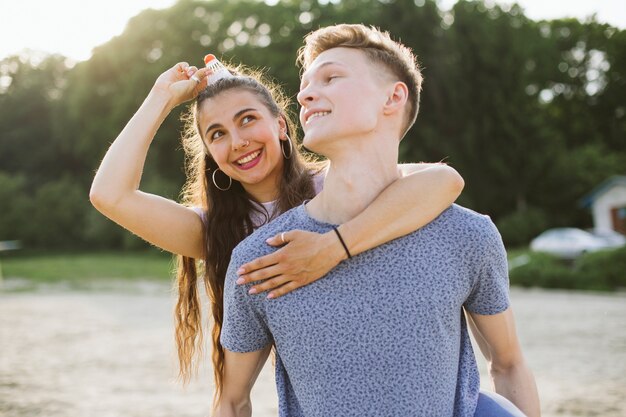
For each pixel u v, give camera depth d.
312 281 1.47
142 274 27.53
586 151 41.06
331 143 1.52
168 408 6.54
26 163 50.34
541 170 38.34
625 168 40.66
